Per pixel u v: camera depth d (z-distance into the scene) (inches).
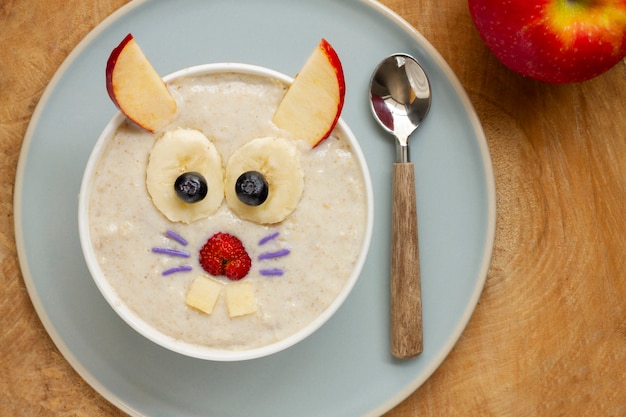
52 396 20.9
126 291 18.8
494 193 20.5
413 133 20.8
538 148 21.2
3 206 20.7
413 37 20.5
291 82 18.8
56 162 20.2
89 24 20.8
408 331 20.2
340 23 20.6
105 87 20.3
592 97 21.2
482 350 21.2
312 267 18.9
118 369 20.5
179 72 18.7
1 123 20.7
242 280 18.9
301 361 20.7
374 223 20.7
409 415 21.1
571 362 21.3
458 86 20.5
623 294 21.3
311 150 18.9
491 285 21.2
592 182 21.2
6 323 20.8
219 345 18.8
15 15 20.8
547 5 19.0
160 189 18.6
